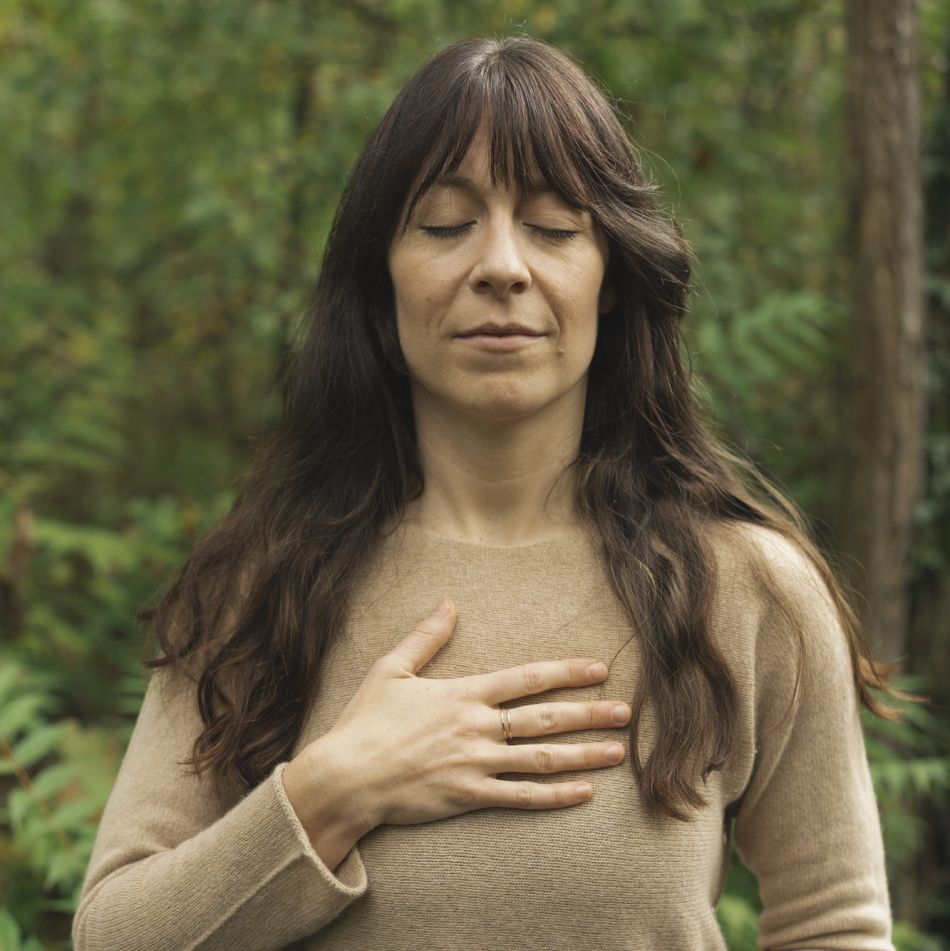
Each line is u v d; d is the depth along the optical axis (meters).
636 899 1.03
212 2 2.92
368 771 1.02
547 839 1.02
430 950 1.03
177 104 3.12
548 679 1.06
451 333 1.06
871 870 1.15
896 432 2.48
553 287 1.05
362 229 1.12
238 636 1.15
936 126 2.86
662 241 1.14
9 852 2.04
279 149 2.86
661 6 2.78
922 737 2.62
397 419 1.21
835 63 3.18
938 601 2.80
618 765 1.06
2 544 2.70
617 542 1.14
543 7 2.80
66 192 3.71
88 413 3.46
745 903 1.94
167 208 3.34
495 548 1.15
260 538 1.20
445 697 1.05
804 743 1.16
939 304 2.84
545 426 1.15
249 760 1.11
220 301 3.38
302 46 2.85
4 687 1.86
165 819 1.12
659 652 1.08
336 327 1.20
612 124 1.10
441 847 1.03
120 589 2.86
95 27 3.04
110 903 1.06
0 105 3.45
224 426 3.87
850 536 2.53
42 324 3.54
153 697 1.20
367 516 1.18
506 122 1.02
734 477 1.25
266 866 1.01
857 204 2.47
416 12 2.87
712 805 1.09
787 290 3.26
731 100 3.15
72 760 2.08
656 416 1.19
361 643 1.13
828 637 1.15
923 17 2.91
